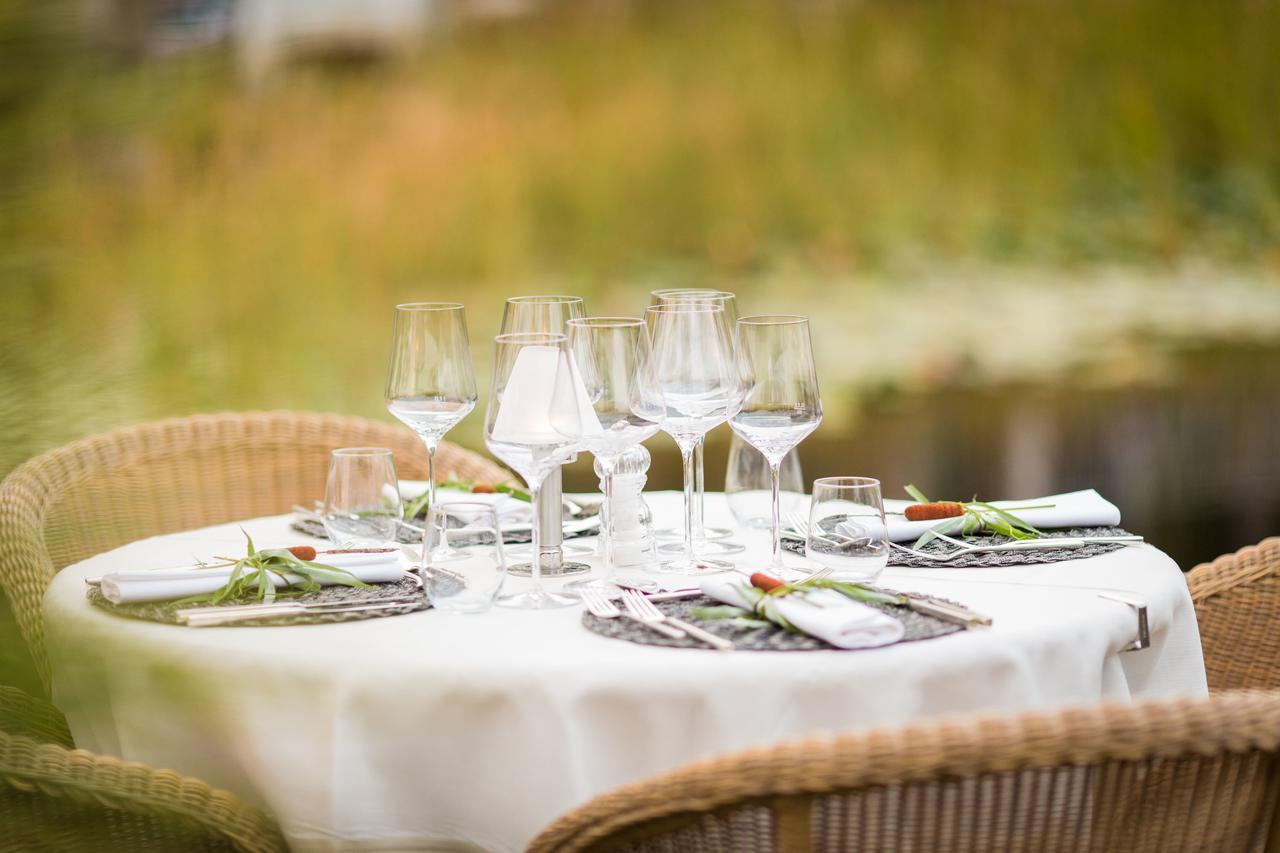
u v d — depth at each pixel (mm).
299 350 7113
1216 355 8227
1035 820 1311
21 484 2736
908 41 8234
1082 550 2178
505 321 2258
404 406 2240
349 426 3252
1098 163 8461
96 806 1674
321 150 7199
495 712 1673
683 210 8055
